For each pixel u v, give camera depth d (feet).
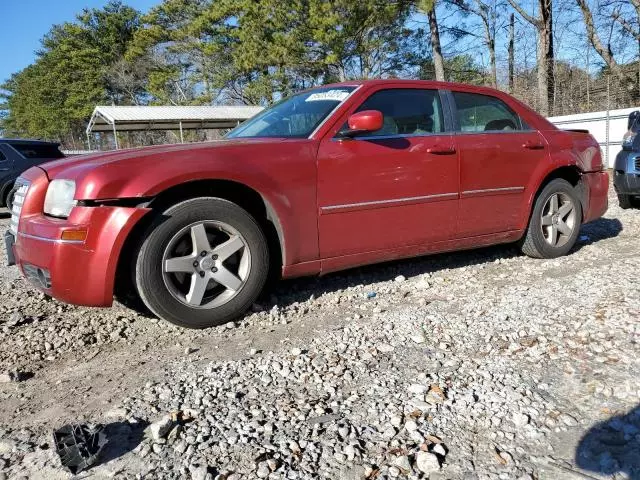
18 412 8.07
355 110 12.19
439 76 85.40
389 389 8.04
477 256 16.38
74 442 6.62
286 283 13.85
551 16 68.74
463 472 6.16
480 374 8.36
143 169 9.84
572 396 7.63
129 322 11.50
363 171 11.89
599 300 11.27
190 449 6.68
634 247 16.65
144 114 79.51
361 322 10.94
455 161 13.21
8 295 13.73
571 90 68.39
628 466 6.14
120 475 6.30
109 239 9.61
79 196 9.55
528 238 15.31
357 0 79.05
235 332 10.73
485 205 13.96
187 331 10.85
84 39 173.17
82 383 8.92
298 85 108.37
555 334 9.70
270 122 13.41
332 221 11.66
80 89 168.66
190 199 10.28
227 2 120.26
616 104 64.28
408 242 12.83
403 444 6.66
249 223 10.80
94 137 162.30
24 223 10.53
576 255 15.98
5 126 276.00
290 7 88.17
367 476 6.13
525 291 12.41
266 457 6.49
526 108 15.38
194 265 10.41
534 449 6.54
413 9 82.02
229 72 127.65
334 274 14.60
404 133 12.78
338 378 8.48
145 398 8.10
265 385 8.36
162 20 151.43
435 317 10.96
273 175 10.84
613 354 8.71
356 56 95.55
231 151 10.73
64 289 9.75
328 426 7.11
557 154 15.26
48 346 10.44
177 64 151.84
